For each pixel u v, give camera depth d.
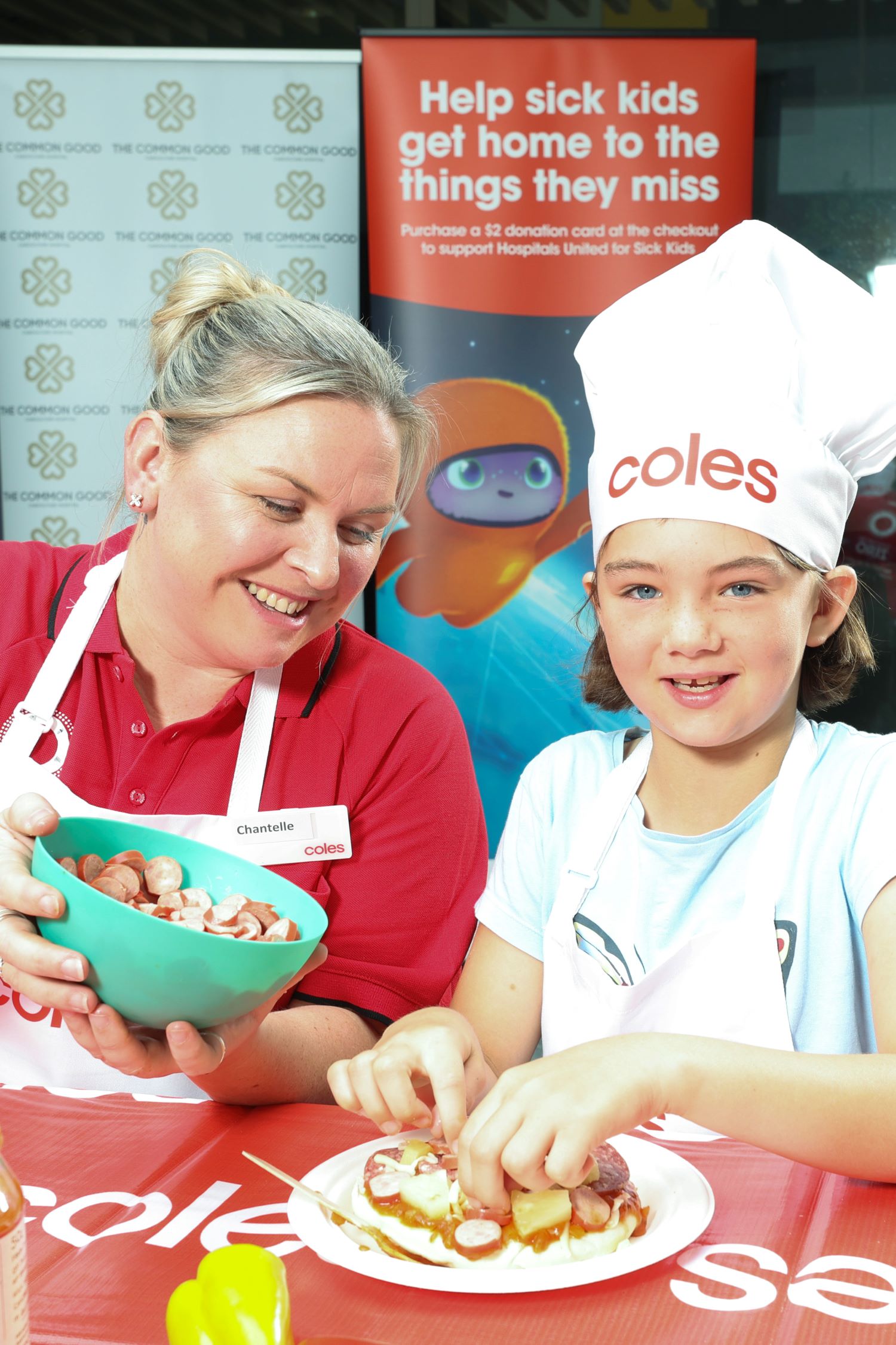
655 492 1.16
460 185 3.43
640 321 1.24
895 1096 0.88
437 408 1.56
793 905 1.24
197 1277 0.58
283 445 1.12
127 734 1.36
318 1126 0.98
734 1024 1.18
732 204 3.47
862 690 4.11
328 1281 0.73
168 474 1.20
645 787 1.38
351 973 1.35
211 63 3.43
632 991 1.20
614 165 3.44
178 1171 0.89
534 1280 0.70
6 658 1.38
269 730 1.37
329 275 3.53
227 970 0.80
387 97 3.39
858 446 1.26
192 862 0.97
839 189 4.12
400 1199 0.78
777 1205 0.84
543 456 3.51
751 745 1.29
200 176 3.47
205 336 1.21
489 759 3.57
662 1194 0.83
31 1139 0.95
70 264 3.46
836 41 4.08
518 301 3.47
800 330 1.22
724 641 1.15
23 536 3.53
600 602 1.30
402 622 3.54
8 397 3.49
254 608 1.20
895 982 1.13
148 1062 0.86
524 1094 0.79
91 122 3.43
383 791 1.43
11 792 1.34
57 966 0.80
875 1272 0.74
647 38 3.41
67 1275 0.74
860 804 1.25
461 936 1.46
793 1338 0.67
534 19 4.22
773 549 1.15
